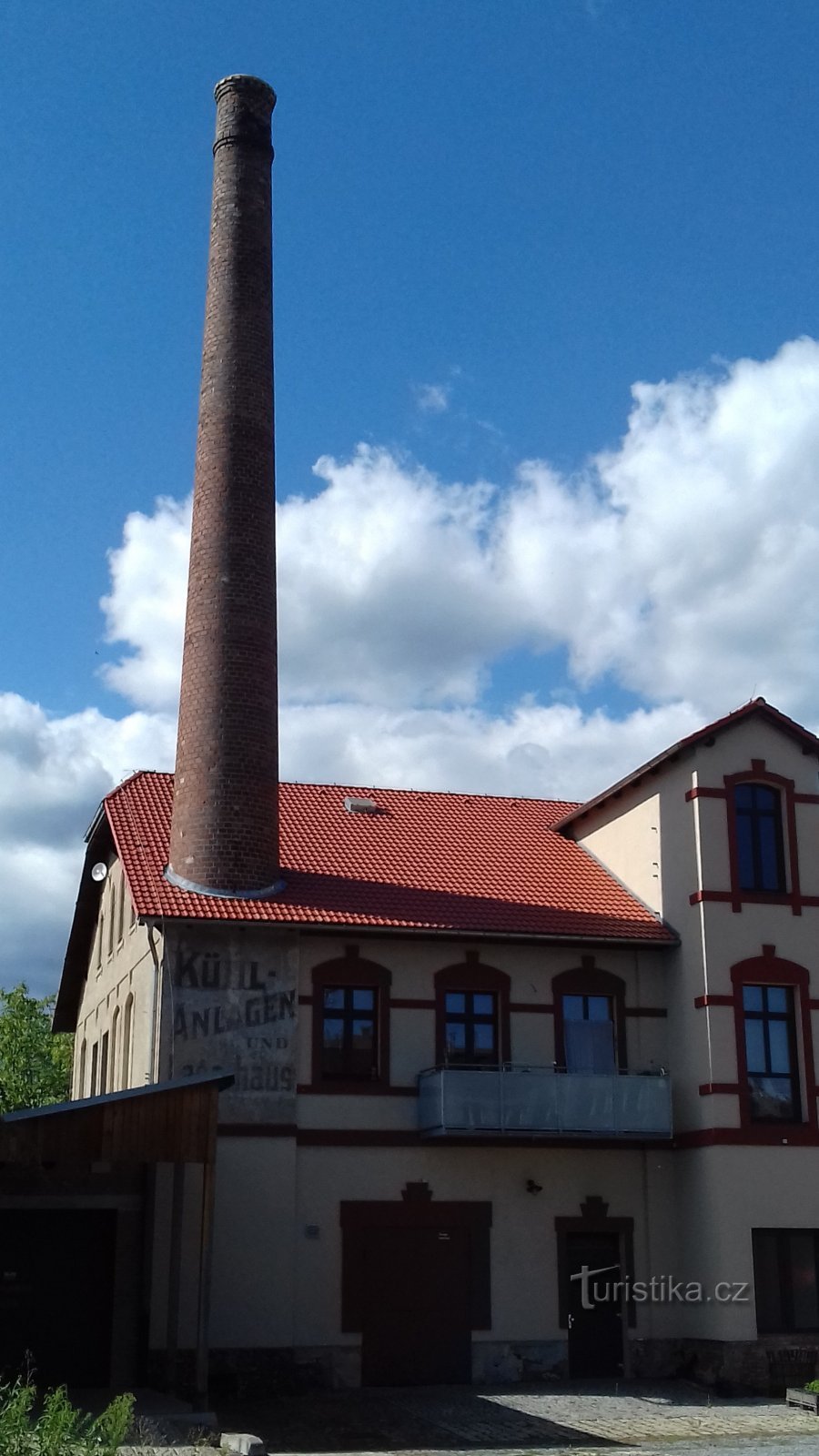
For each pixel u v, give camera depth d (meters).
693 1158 27.31
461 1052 27.44
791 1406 24.11
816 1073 27.75
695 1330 26.66
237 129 30.88
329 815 31.11
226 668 27.84
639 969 28.81
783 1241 26.78
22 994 55.22
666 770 29.31
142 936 27.56
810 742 29.27
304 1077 26.12
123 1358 24.38
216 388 29.44
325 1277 25.36
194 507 29.19
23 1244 24.62
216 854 26.83
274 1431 21.00
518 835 32.22
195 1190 24.73
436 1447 19.88
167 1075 25.17
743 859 28.55
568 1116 26.50
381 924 26.69
